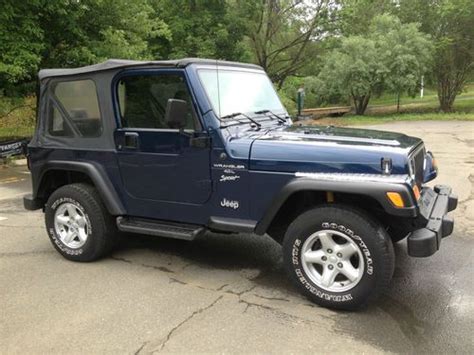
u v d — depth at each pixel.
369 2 28.30
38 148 4.78
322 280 3.56
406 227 3.59
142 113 4.18
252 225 3.80
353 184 3.30
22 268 4.46
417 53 23.48
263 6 25.92
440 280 4.05
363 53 24.11
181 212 4.14
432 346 3.04
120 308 3.60
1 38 9.89
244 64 4.65
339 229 3.43
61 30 11.76
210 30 23.52
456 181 7.95
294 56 30.11
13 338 3.19
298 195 3.80
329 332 3.23
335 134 3.96
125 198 4.39
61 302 3.72
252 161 3.70
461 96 32.78
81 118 4.50
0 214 6.51
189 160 3.97
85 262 4.61
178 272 4.33
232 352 2.99
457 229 5.42
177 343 3.10
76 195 4.50
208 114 3.84
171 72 3.95
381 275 3.34
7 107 12.49
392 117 23.05
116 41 12.23
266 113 4.50
